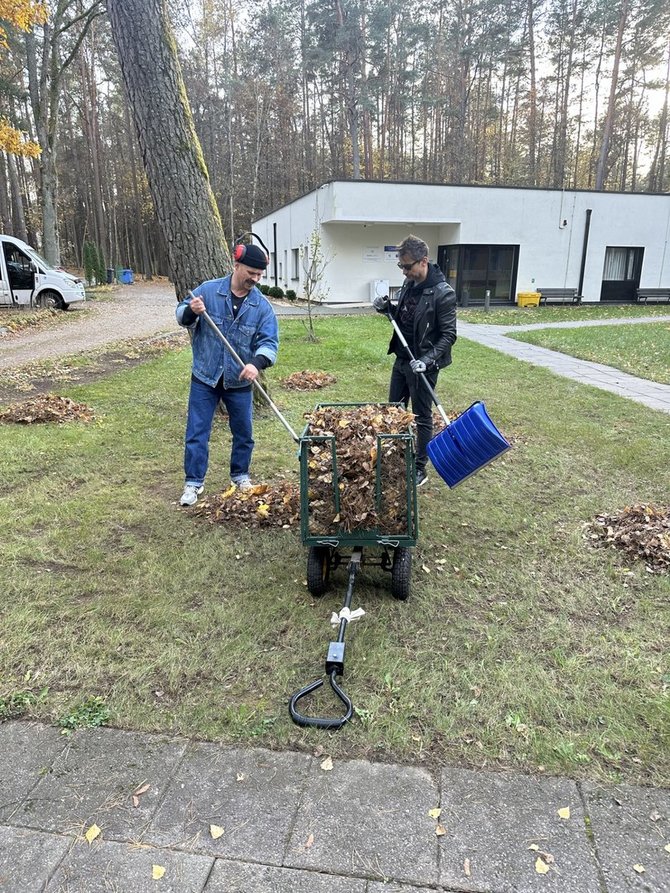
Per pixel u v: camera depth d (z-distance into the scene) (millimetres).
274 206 45594
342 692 2232
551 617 2836
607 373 9305
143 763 1968
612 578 3199
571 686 2346
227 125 41500
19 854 1654
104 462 5027
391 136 42625
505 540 3676
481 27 36344
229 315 3926
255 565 3316
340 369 9250
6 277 17781
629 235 22562
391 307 4508
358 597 3020
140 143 5613
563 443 5629
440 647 2604
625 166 41156
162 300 23547
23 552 3414
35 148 18328
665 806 1807
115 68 36906
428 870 1612
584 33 35906
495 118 39438
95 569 3262
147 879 1591
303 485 2818
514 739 2066
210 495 4277
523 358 10672
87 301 22516
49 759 1983
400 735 2076
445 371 9180
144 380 8414
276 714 2182
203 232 5770
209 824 1749
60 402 6641
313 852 1662
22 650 2561
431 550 3533
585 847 1676
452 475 3250
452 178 39844
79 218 50125
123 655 2533
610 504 4195
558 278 22438
